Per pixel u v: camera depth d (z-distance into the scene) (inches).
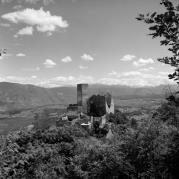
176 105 281.3
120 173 817.5
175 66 263.9
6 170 452.8
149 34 261.9
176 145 684.1
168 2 244.2
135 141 796.0
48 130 2458.2
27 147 1770.4
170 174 665.0
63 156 1563.7
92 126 3383.4
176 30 253.9
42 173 1186.0
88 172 950.4
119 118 3846.0
